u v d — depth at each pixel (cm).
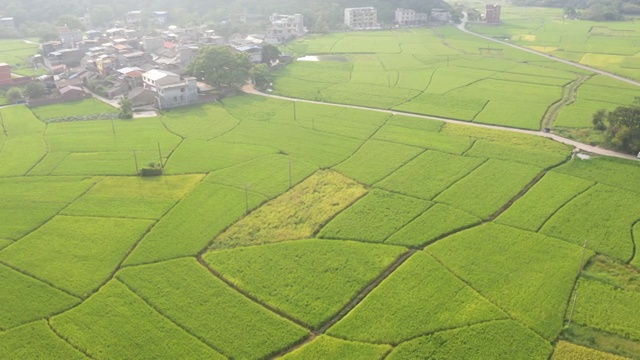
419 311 6569
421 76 17975
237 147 11756
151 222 8625
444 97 15438
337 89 16562
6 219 8725
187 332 6316
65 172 10494
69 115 14075
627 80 17300
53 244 8038
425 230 8288
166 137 12406
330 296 6888
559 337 6178
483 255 7638
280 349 6081
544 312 6519
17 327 6400
